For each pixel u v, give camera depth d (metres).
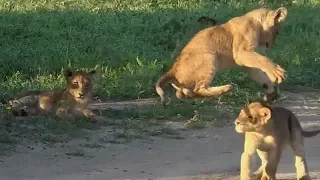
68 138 10.35
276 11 11.50
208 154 10.10
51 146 9.99
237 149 10.38
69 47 15.25
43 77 13.63
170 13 17.91
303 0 20.20
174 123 11.48
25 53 14.88
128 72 14.11
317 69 14.91
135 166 9.40
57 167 9.21
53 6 18.25
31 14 17.34
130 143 10.41
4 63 14.20
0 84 12.95
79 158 9.63
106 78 13.66
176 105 12.21
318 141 10.82
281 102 13.03
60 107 11.12
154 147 10.32
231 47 11.49
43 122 10.81
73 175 8.89
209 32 11.52
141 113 11.70
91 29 16.52
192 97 11.40
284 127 8.25
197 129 11.25
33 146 9.93
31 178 8.70
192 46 11.47
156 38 16.20
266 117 7.93
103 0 18.81
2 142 9.93
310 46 16.34
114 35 16.23
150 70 14.04
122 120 11.38
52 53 14.95
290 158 9.87
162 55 15.18
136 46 15.58
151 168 9.33
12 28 16.16
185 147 10.39
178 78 11.40
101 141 10.38
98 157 9.73
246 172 8.16
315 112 12.54
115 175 8.94
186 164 9.57
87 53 15.11
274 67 11.23
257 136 8.05
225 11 18.23
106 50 15.01
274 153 8.14
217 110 12.08
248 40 11.42
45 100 11.23
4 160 9.36
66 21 16.89
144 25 16.77
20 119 10.91
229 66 11.63
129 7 18.47
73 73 11.28
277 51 15.64
